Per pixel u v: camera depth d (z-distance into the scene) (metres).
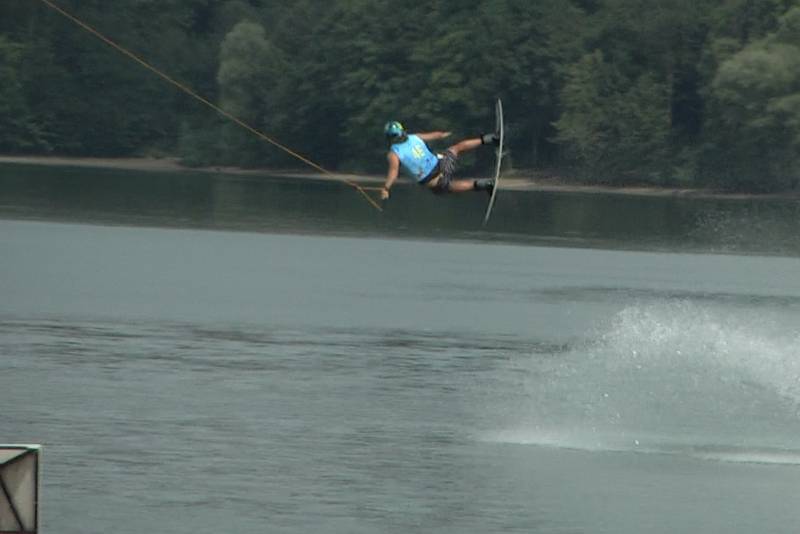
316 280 199.12
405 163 82.06
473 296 181.75
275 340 131.62
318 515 68.56
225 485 73.56
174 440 83.69
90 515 67.19
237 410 93.88
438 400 100.81
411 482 75.69
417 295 180.88
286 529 66.06
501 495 73.50
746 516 70.44
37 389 99.06
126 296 168.12
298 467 78.00
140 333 133.50
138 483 73.31
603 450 85.25
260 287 185.62
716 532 67.56
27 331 131.75
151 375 107.38
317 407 96.25
